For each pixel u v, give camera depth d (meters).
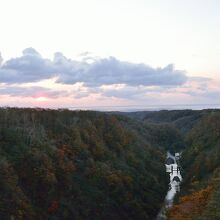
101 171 80.88
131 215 76.56
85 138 93.06
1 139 67.38
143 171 101.31
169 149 177.38
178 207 58.06
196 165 105.88
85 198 69.88
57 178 68.25
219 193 48.22
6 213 52.50
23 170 63.09
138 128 164.38
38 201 61.34
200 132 152.62
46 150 71.81
